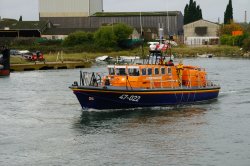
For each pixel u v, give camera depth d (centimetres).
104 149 2633
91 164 2403
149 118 3350
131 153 2559
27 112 3688
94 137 2875
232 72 6925
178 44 12900
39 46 11431
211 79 5891
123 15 14338
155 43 3878
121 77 3650
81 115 3481
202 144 2702
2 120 3400
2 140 2842
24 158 2505
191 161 2430
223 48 12431
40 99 4338
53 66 8175
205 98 4066
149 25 14188
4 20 13675
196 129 3031
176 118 3353
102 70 7706
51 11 14375
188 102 3900
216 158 2470
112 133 2956
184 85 3969
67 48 11256
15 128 3145
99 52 11244
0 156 2541
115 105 3575
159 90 3641
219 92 4647
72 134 2958
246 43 12369
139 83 3628
